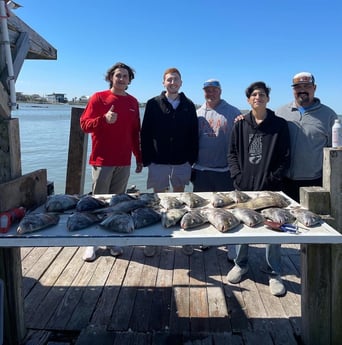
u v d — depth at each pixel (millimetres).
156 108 3998
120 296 3068
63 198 2510
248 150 3338
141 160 4273
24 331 2568
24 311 2744
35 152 16031
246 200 2641
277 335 2523
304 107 3447
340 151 2268
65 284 3266
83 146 4879
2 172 2291
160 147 4016
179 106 3988
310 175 3426
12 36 2373
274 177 3225
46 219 2125
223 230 2061
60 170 12406
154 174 4102
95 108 3818
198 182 4113
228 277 3301
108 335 2543
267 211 2297
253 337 2500
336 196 2297
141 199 2598
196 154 4078
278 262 3160
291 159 3475
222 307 2885
